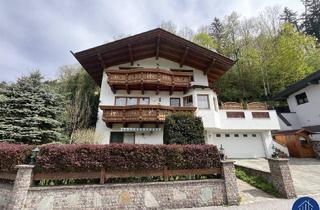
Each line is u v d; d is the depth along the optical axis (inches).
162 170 289.1
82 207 252.1
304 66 989.2
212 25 1534.2
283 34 1127.0
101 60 652.7
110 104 637.3
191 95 651.5
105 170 275.0
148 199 268.8
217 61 702.5
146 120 569.9
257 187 355.9
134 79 620.4
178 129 447.5
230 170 301.0
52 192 253.0
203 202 279.6
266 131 684.1
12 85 494.6
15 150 273.4
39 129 460.1
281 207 265.0
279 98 936.9
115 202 260.7
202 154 305.6
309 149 661.9
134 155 282.0
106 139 586.6
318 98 739.4
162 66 735.1
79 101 724.7
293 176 425.1
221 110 658.8
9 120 442.3
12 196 241.3
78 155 269.4
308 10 1459.2
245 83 1109.1
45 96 507.5
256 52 1119.6
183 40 665.6
